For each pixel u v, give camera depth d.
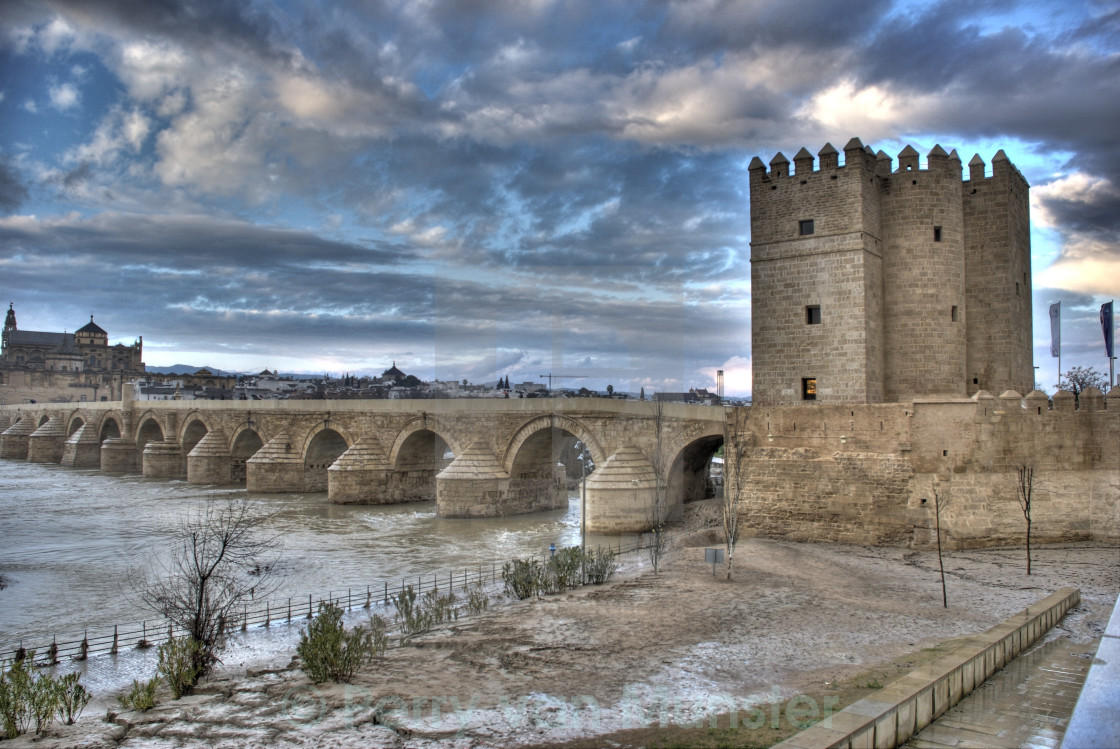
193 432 107.06
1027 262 54.97
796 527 42.66
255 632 33.66
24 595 42.84
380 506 73.19
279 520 66.06
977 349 51.53
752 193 52.00
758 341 51.34
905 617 26.78
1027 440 39.78
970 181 52.00
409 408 72.25
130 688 27.36
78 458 127.38
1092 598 29.53
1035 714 15.01
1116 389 39.34
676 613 26.30
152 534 61.12
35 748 19.59
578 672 16.73
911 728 13.59
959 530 39.00
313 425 84.69
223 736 16.89
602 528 35.03
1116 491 38.75
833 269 48.66
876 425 41.56
